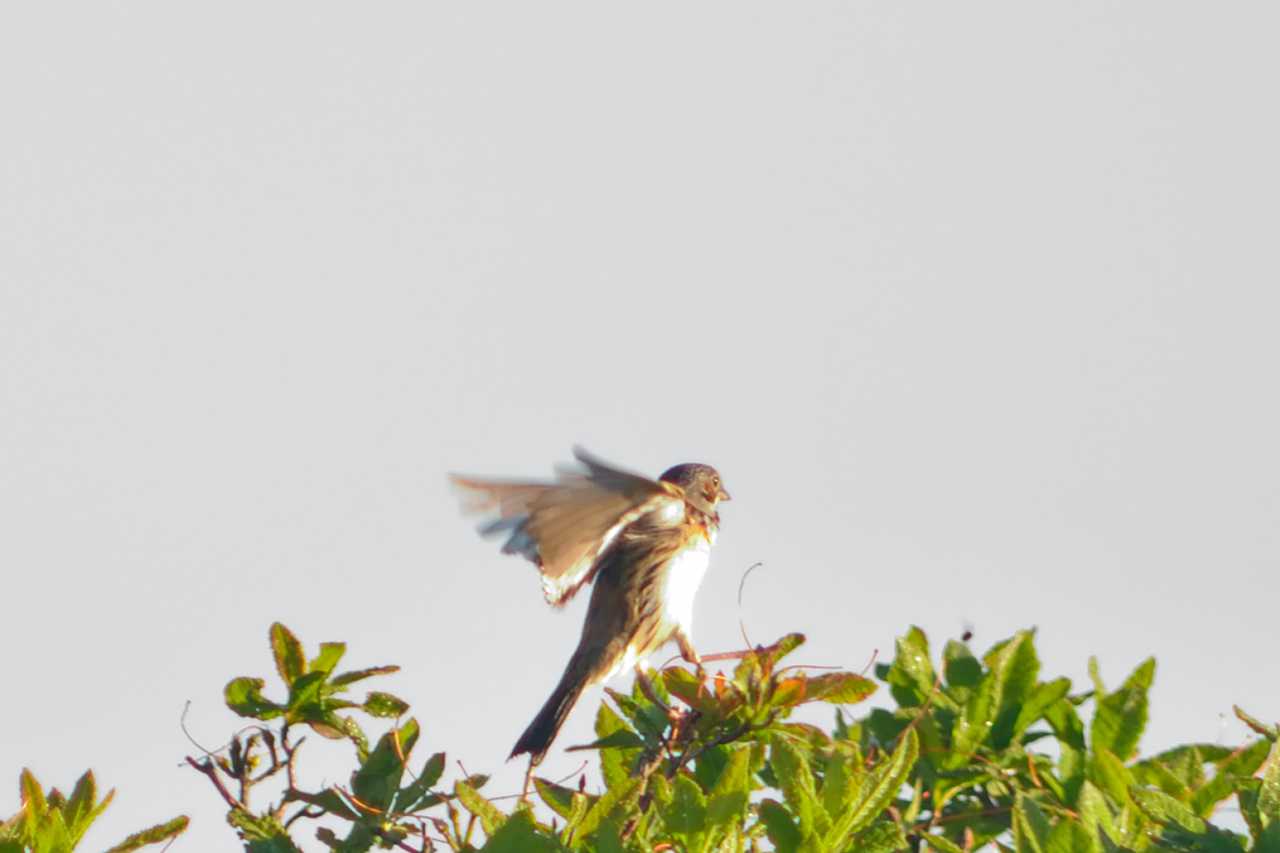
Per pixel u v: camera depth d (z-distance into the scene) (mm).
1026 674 8938
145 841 8688
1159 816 7289
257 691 9570
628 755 9750
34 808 8422
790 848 7418
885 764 7641
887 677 9438
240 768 9375
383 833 9070
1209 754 8680
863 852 7613
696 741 9242
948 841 7898
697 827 7516
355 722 9648
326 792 9195
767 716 9078
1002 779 8641
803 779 7562
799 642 9234
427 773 9297
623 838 8086
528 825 7320
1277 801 7191
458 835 8797
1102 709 8641
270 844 8969
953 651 9352
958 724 8836
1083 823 7113
